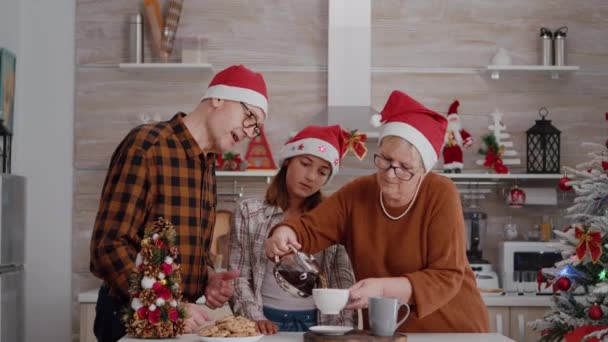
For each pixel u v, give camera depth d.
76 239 4.71
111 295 2.29
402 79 4.73
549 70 4.58
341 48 4.62
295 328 2.69
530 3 4.76
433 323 2.28
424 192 2.27
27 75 4.71
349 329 2.00
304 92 4.73
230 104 2.47
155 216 2.33
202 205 2.44
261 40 4.75
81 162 4.72
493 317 4.14
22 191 3.85
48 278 4.68
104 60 4.73
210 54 4.74
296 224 2.35
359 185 2.38
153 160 2.33
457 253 2.20
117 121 4.73
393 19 4.76
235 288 2.70
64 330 4.67
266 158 4.60
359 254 2.31
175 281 2.05
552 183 4.73
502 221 4.72
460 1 4.76
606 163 2.75
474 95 4.74
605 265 2.65
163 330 2.01
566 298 2.79
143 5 4.75
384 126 2.25
